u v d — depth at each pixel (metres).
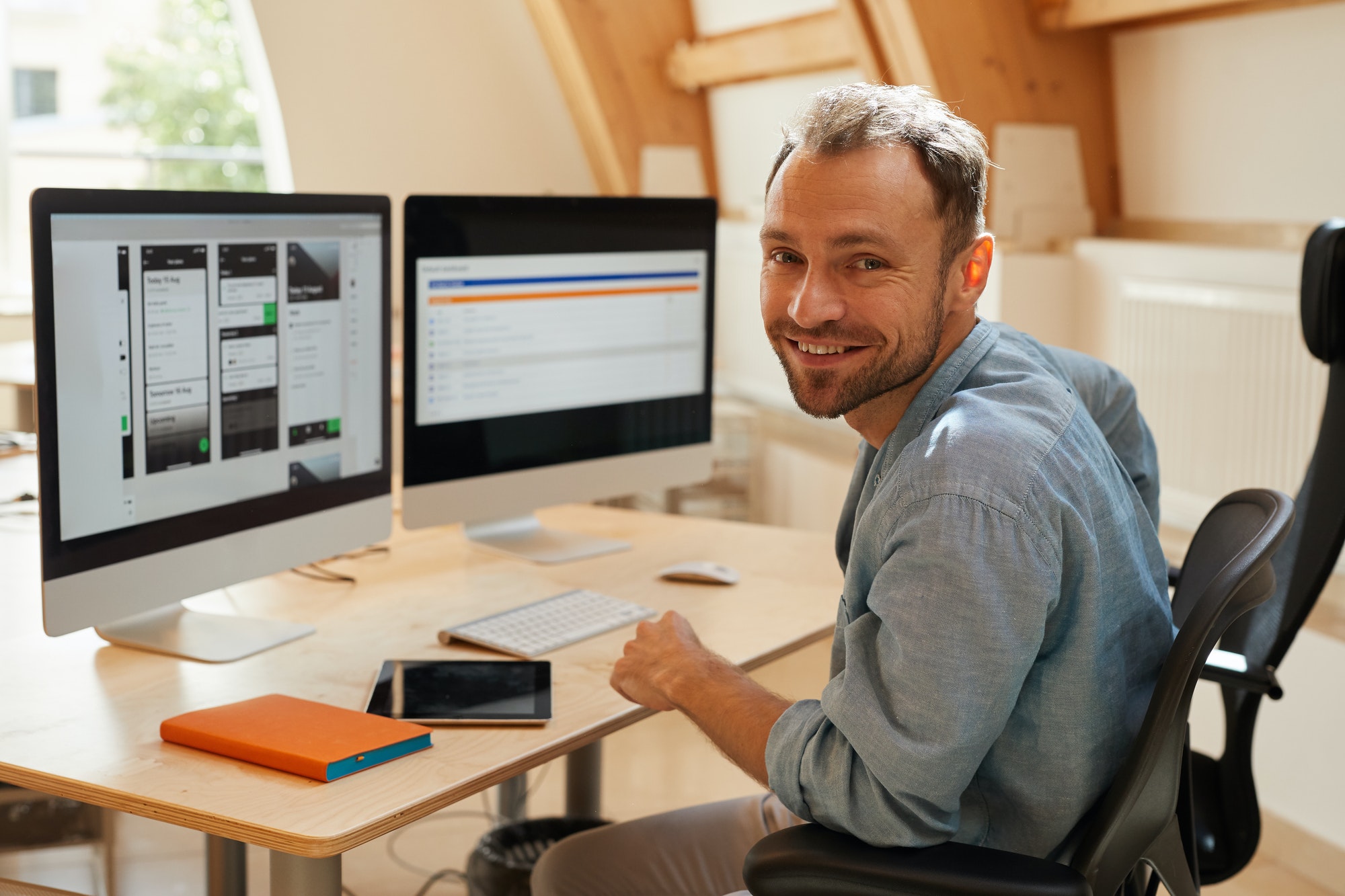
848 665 0.98
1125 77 2.99
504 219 1.76
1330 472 1.51
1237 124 2.68
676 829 1.46
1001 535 0.92
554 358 1.85
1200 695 2.54
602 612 1.56
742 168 4.51
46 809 2.11
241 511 1.46
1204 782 1.58
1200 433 2.61
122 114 7.01
